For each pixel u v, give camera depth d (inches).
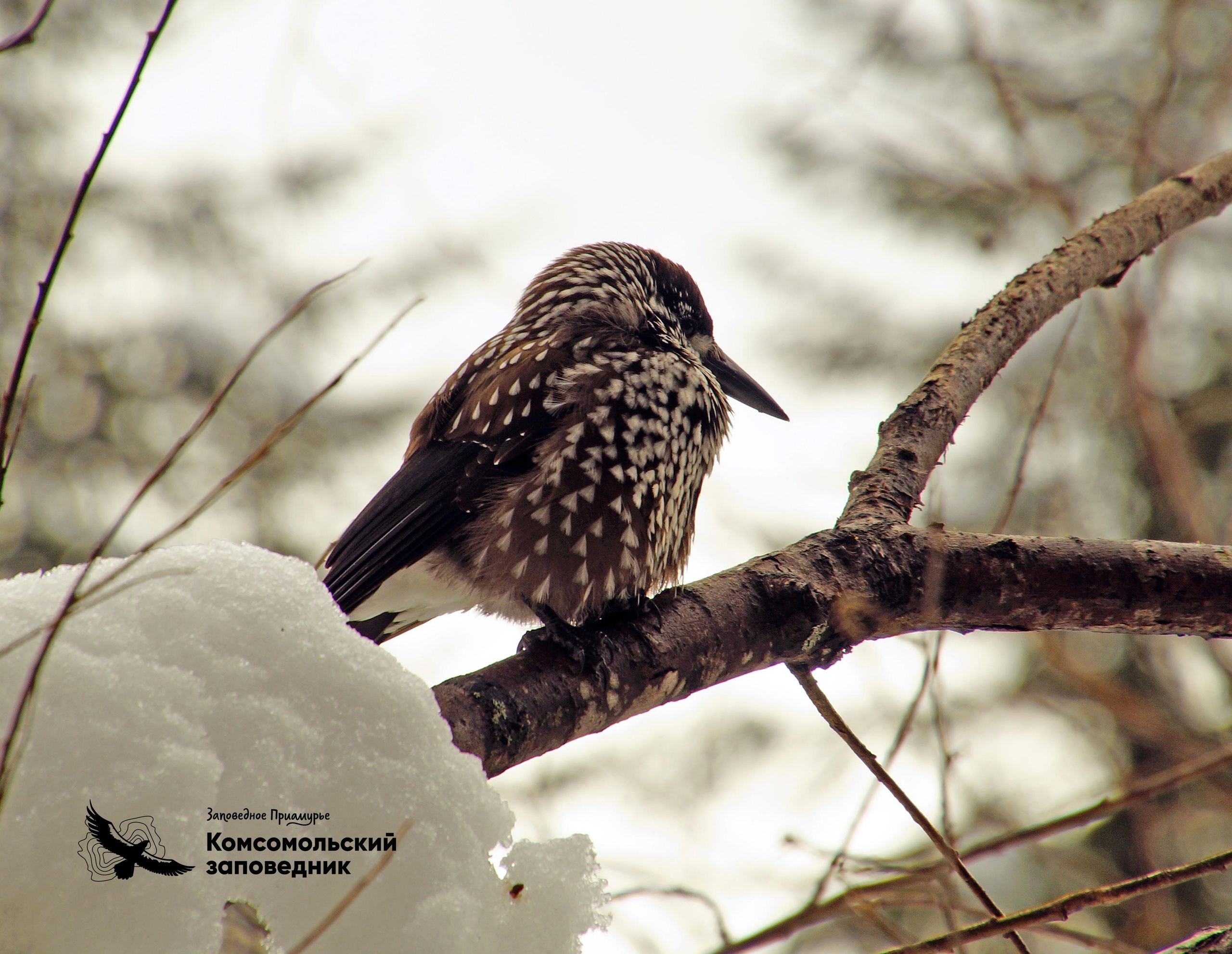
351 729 138.8
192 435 117.7
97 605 132.9
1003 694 645.9
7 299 780.0
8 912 114.9
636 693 191.2
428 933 132.5
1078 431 597.6
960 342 247.8
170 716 127.5
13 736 107.1
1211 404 650.2
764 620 202.1
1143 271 312.7
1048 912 154.5
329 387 123.0
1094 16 697.6
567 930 146.5
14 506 743.1
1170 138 410.0
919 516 256.8
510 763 174.7
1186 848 589.9
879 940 515.8
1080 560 207.3
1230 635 212.1
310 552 774.5
